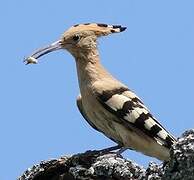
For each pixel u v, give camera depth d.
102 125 11.03
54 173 9.75
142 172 9.12
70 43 11.48
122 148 10.68
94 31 11.51
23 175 9.84
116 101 10.77
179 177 7.83
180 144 7.94
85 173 9.42
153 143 10.55
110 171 9.22
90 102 11.01
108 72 11.38
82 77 11.23
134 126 10.62
